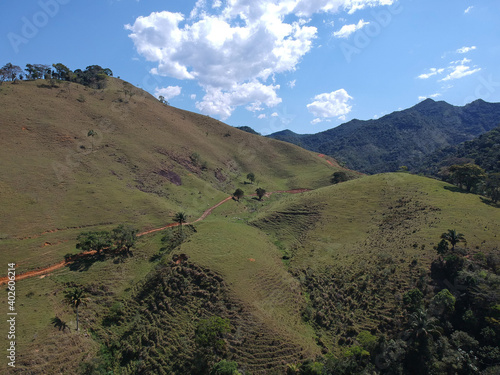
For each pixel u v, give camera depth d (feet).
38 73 532.32
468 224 231.09
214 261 213.87
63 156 350.43
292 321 175.22
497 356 130.31
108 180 344.90
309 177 563.48
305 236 282.97
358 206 311.88
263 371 140.77
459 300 159.74
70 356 151.12
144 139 476.54
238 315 169.89
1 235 224.94
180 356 149.38
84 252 236.84
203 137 627.05
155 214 313.32
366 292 186.09
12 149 323.78
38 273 207.92
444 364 131.85
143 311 183.42
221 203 409.49
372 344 147.23
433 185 329.72
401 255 207.82
